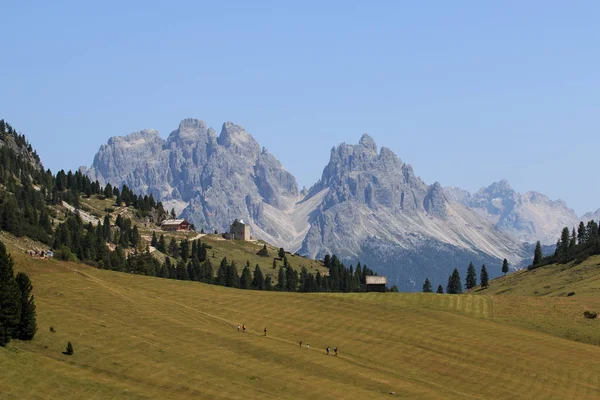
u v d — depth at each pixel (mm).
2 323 117625
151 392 111625
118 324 143250
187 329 151250
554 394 141375
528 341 173875
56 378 109812
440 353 160500
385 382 135500
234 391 117125
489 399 136250
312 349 153875
